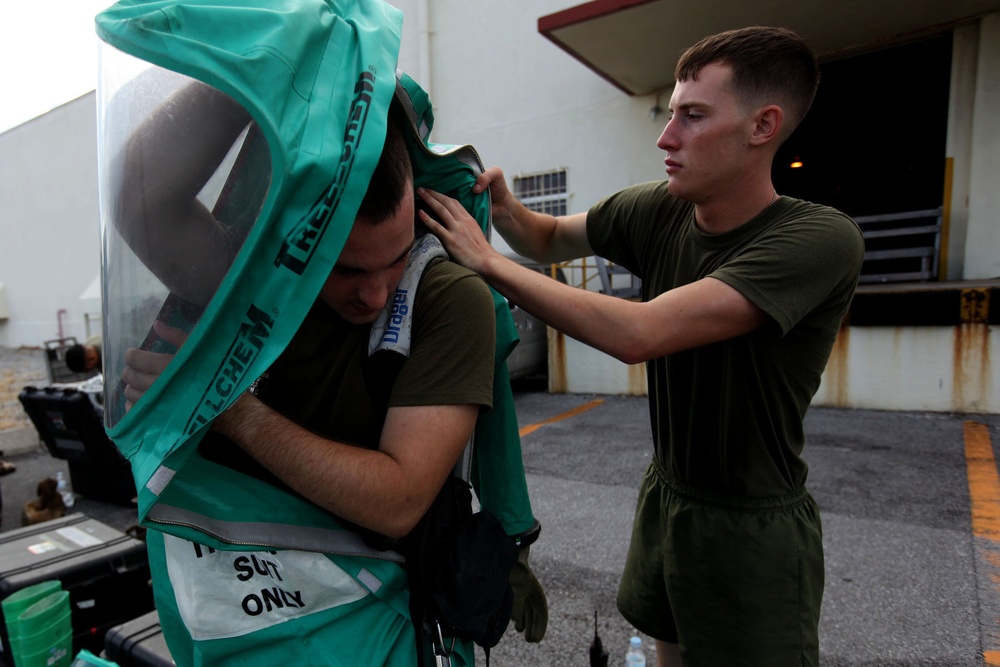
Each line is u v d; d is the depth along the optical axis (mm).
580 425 5898
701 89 1219
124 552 2334
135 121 792
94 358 4188
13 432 6836
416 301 985
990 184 6699
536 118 9508
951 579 2748
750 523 1346
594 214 1729
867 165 10352
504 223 1625
